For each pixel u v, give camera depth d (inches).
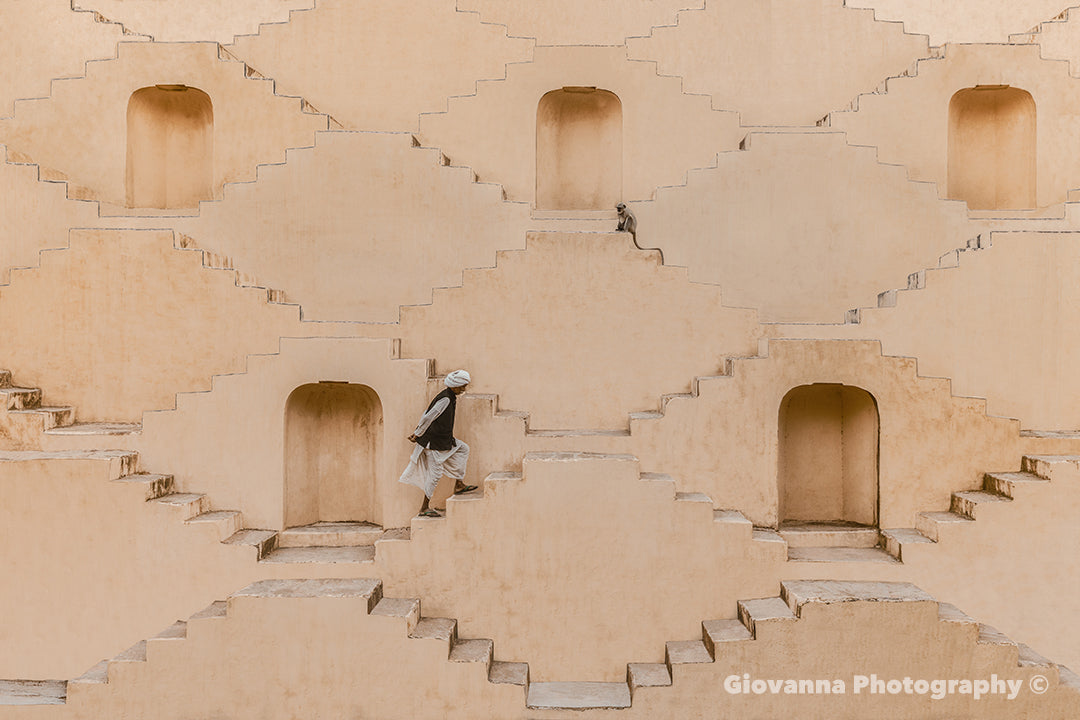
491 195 387.5
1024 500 295.3
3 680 297.9
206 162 443.2
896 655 267.4
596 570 293.7
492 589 293.7
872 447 324.5
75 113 418.3
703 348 339.0
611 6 467.2
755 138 387.5
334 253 386.0
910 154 415.2
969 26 473.1
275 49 445.7
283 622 270.8
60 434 317.4
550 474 293.0
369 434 344.2
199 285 344.5
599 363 337.1
